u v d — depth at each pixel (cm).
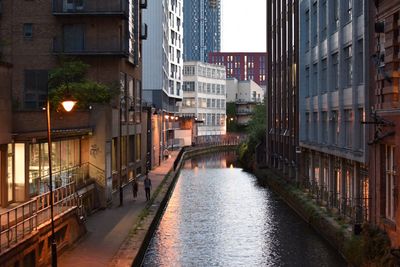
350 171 3142
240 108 16275
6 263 1686
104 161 3472
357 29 2939
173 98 10844
